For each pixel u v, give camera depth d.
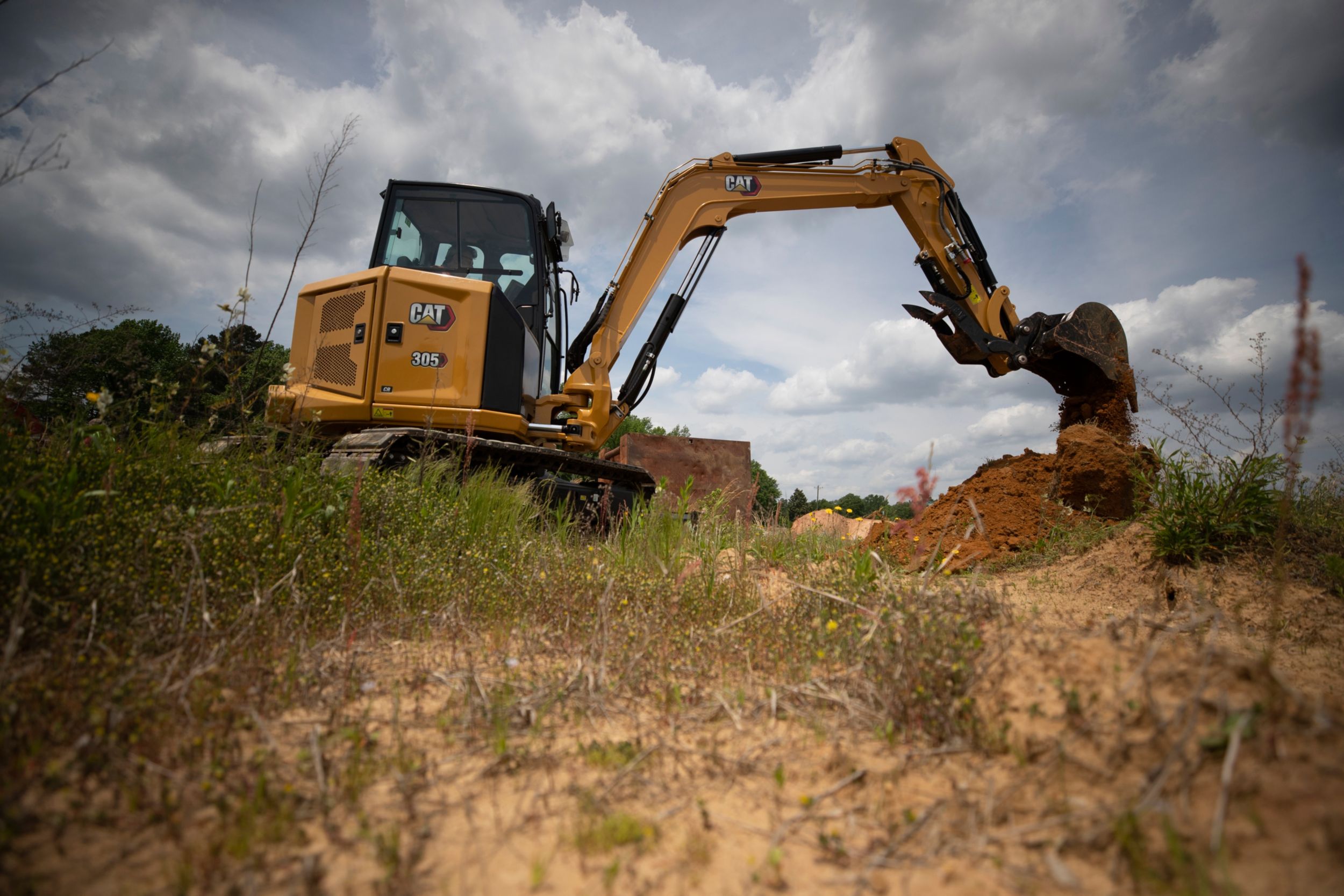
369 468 4.54
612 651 3.06
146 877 1.50
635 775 2.04
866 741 2.26
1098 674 2.04
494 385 6.25
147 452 3.90
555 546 4.77
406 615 3.35
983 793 1.82
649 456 11.46
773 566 5.26
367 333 6.11
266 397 4.69
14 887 1.42
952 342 8.66
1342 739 1.52
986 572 6.05
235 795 1.81
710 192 8.40
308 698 2.44
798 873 1.58
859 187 8.55
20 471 2.99
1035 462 7.23
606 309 7.99
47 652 2.25
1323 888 1.27
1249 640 3.78
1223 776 1.48
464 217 6.95
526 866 1.61
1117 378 7.80
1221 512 4.99
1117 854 1.49
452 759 2.11
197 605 2.74
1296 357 1.75
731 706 2.56
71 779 1.79
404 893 1.49
